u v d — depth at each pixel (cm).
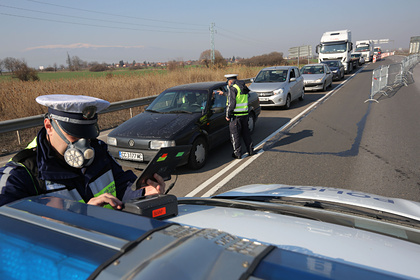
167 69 2138
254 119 827
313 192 203
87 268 61
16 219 83
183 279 55
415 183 457
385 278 56
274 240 107
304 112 1113
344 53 2484
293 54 3045
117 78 1451
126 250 64
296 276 54
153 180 141
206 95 625
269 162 583
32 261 67
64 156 130
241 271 56
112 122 953
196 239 66
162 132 517
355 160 571
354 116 995
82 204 95
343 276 55
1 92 982
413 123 849
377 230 129
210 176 524
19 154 128
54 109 126
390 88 1584
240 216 133
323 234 113
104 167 150
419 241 122
